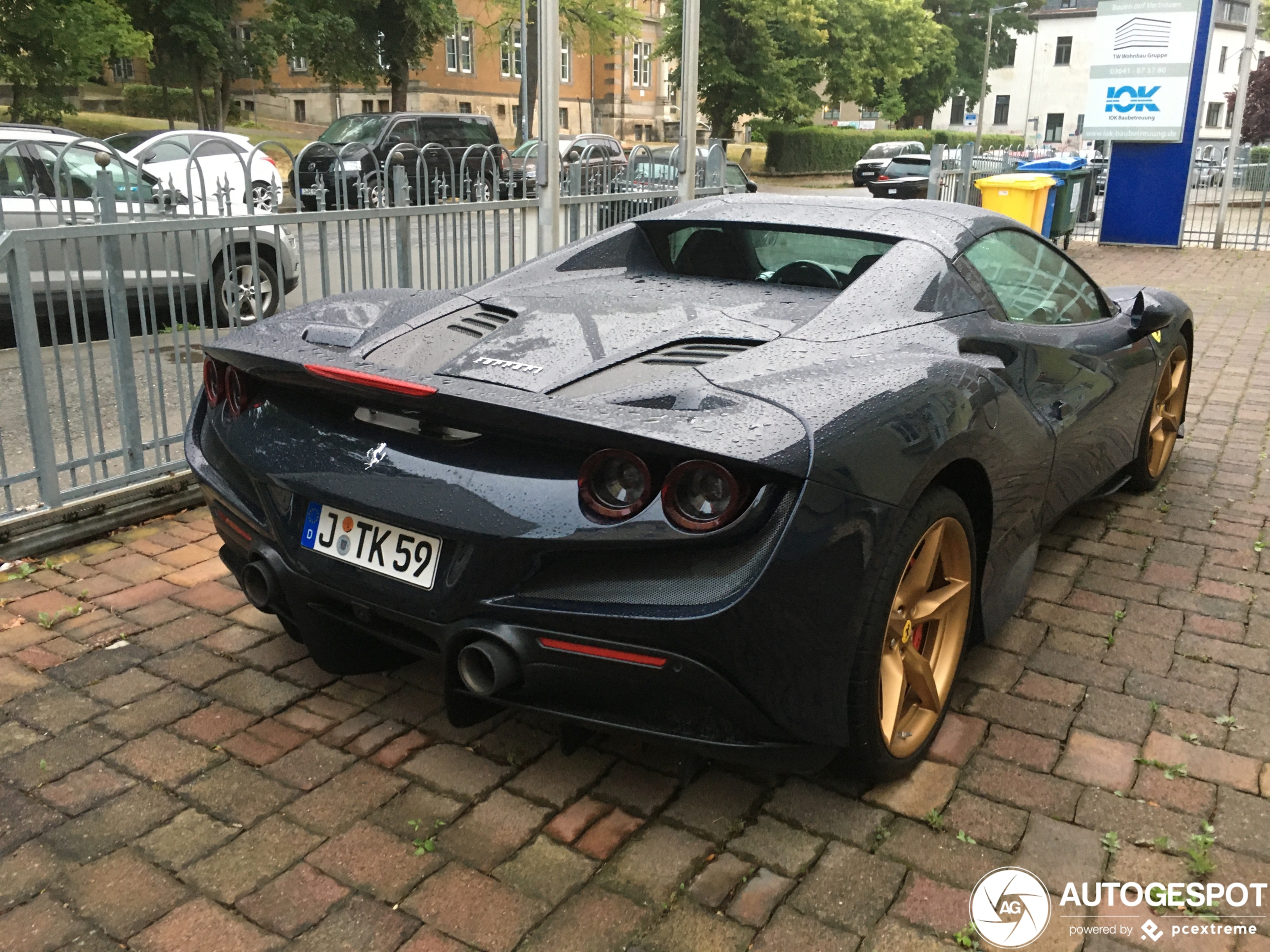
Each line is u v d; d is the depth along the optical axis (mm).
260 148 4578
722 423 2057
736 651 2045
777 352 2441
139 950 2004
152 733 2744
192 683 3000
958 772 2621
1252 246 16547
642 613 2047
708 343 2553
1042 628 3441
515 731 2775
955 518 2547
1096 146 44531
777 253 3195
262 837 2338
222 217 4398
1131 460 4355
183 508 4410
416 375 2314
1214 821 2439
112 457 4176
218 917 2092
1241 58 15586
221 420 2777
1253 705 2967
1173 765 2662
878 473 2172
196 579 3713
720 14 41688
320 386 2418
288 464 2498
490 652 2162
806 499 2033
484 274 5973
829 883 2215
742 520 1990
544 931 2066
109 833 2344
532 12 39031
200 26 28312
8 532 3777
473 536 2160
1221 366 7633
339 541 2441
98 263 4723
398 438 2379
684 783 2410
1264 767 2660
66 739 2709
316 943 2029
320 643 2717
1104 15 15477
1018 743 2756
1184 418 5020
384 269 5203
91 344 4039
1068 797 2523
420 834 2357
